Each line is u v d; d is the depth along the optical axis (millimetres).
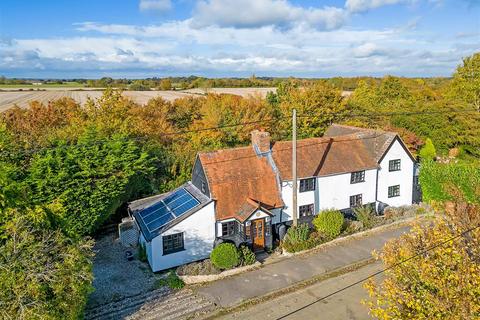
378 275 24828
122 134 33781
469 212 24016
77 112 47875
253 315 21219
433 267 13039
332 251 28578
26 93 101938
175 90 118688
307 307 21797
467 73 69500
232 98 62625
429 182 35562
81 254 17297
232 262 25406
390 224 32781
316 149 34562
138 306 22062
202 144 48125
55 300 15484
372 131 39344
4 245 15445
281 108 59594
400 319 13188
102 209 29281
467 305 11984
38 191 26531
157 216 28891
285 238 29219
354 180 35125
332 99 58188
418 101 67312
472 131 54812
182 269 25250
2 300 14438
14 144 28812
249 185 30125
